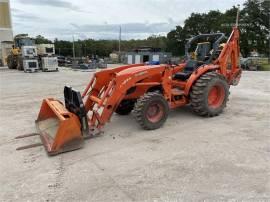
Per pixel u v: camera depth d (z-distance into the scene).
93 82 5.46
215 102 6.20
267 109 6.88
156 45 71.00
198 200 2.95
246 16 46.00
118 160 3.97
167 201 2.94
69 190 3.21
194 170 3.60
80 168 3.75
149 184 3.29
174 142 4.63
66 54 71.25
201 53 6.66
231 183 3.26
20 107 7.62
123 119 6.01
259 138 4.74
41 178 3.50
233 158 3.94
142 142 4.66
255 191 3.09
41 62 20.55
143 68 5.25
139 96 5.52
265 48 46.19
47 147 4.30
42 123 5.41
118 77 4.88
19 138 5.01
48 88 11.09
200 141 4.65
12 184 3.38
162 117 5.35
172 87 5.98
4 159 4.10
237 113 6.49
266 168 3.61
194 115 6.28
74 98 4.74
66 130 4.23
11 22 30.92
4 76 16.50
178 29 58.06
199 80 5.84
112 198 3.02
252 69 24.73
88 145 4.55
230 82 7.05
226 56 6.61
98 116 4.88
